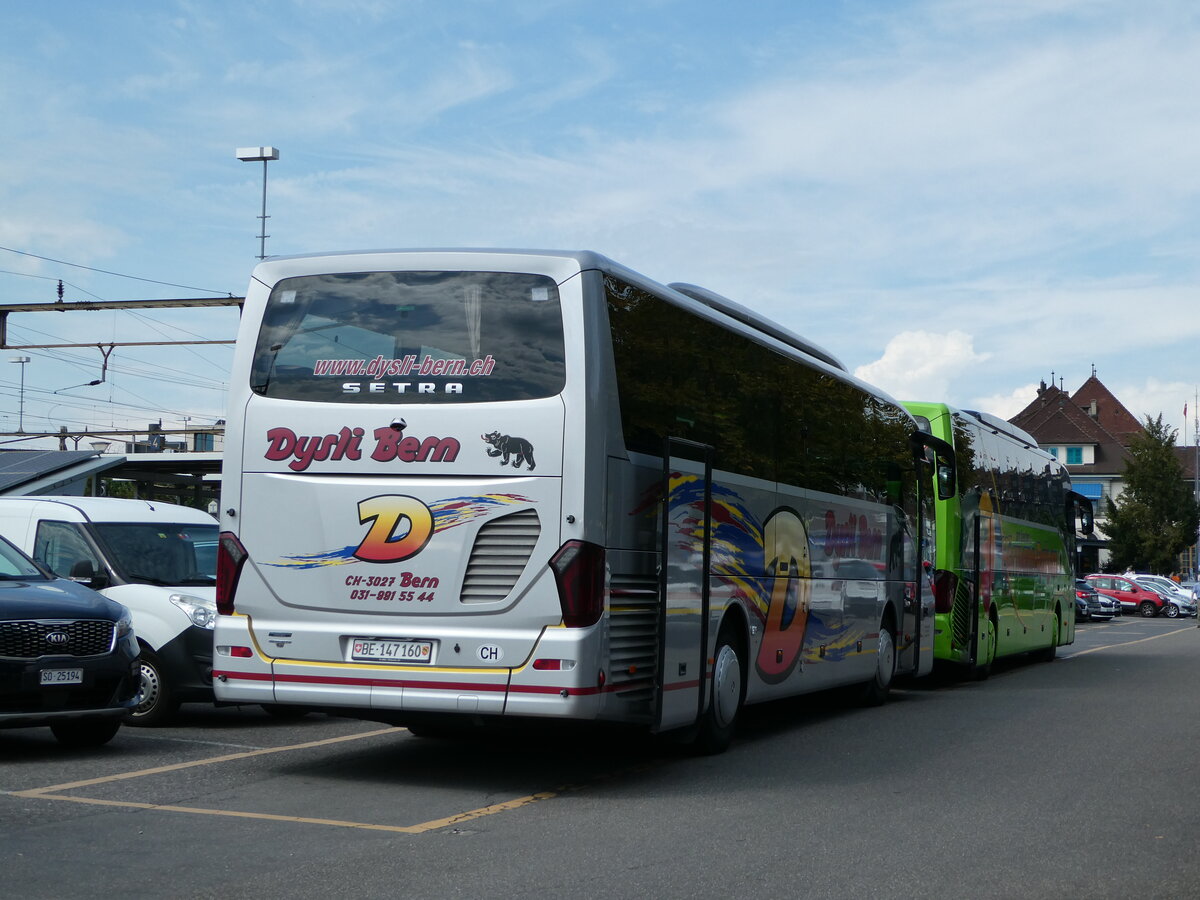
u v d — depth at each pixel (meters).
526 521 9.50
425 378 9.80
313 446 9.93
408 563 9.66
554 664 9.37
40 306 34.78
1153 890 6.99
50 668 10.53
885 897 6.72
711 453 11.28
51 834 7.76
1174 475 90.38
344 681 9.71
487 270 9.85
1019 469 25.77
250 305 10.28
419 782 10.09
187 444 81.44
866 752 12.45
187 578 14.17
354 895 6.47
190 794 9.32
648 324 10.53
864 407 16.55
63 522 14.15
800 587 13.88
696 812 9.05
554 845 7.81
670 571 10.47
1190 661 28.78
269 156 35.78
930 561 19.70
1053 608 29.06
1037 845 8.11
